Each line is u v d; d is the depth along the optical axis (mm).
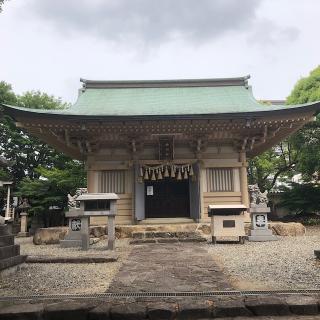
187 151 17125
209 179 16641
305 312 4059
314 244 11164
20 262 7211
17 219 26453
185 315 4016
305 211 22984
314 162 21344
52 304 4262
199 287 5215
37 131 15938
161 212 17375
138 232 14039
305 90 22156
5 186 24672
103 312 3998
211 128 15875
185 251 9703
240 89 20859
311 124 20672
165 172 16328
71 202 13836
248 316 4035
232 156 16812
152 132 15969
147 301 4379
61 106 32844
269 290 4922
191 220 16359
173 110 17156
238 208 11680
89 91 20750
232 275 6191
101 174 16656
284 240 12648
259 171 27516
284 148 28016
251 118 15188
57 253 10305
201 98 19531
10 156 30656
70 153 20078
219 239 12797
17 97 30719
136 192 16094
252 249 10117
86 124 15219
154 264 7402
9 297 4758
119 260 8320
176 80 21312
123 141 16578
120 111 17016
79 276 6406
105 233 14445
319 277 5867
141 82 21234
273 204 25906
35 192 23906
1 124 28578
